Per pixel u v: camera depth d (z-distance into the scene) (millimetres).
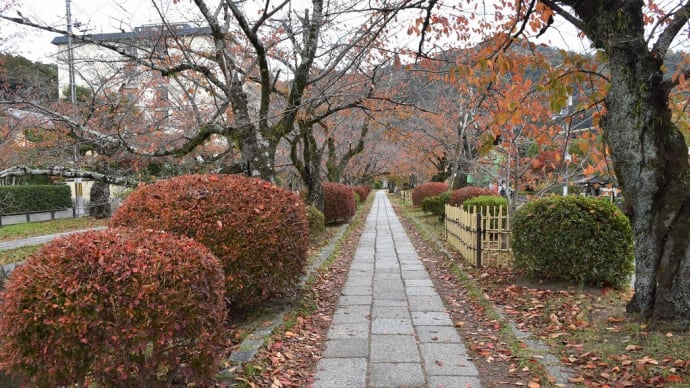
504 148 8930
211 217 5105
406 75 11484
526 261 6605
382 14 6434
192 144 8094
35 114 10578
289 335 4832
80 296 2805
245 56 9234
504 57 4605
